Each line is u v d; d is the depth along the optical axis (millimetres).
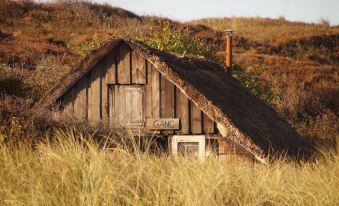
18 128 25906
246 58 96938
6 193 16188
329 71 96125
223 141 34812
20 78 51312
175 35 60406
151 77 37000
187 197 16047
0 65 58531
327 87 84812
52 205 15641
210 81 38969
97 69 37938
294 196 17672
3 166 18062
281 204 17031
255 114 38594
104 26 102438
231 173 18641
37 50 75000
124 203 16016
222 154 34781
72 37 89625
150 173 17469
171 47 59156
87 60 37469
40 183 16469
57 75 54969
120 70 37625
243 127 33438
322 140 49562
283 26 142750
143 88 37156
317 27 145000
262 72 90375
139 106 37219
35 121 28234
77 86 38125
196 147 35625
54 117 31500
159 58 35938
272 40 121750
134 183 17188
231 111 35062
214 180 17328
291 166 24609
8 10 99000
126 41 36719
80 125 30406
